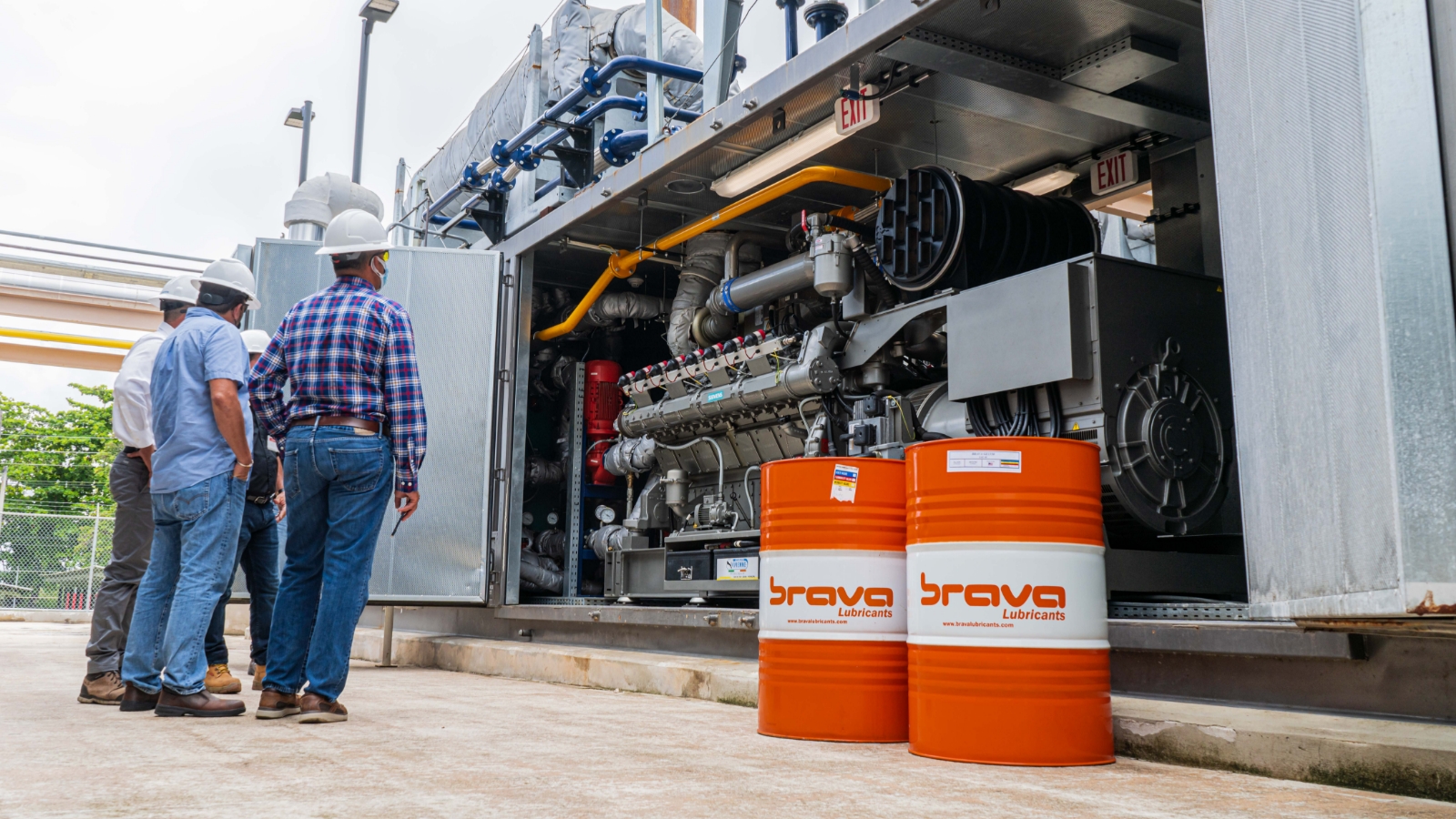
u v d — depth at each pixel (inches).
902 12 165.3
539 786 89.6
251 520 192.1
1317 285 84.7
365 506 140.6
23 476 1048.8
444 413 276.2
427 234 352.8
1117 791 92.3
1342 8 80.3
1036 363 179.0
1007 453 113.0
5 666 245.8
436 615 325.1
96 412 1185.4
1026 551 111.3
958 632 112.3
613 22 315.3
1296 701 120.1
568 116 315.0
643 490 302.5
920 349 226.2
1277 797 88.9
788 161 221.5
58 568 689.0
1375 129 74.8
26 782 89.0
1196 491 185.0
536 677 225.8
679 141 220.5
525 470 326.0
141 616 151.5
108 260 569.3
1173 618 145.9
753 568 235.1
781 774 99.9
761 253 295.9
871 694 125.8
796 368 233.9
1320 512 84.3
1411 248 71.7
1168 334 185.2
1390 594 72.3
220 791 85.1
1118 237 344.5
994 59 193.0
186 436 146.9
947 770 104.7
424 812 77.2
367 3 452.8
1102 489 177.8
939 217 205.9
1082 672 110.3
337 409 139.9
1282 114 91.7
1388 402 72.4
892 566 129.7
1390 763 91.4
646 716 149.8
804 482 132.0
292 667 142.9
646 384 287.6
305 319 143.3
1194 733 108.3
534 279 341.4
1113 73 198.7
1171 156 232.8
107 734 122.4
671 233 279.7
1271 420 94.9
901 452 203.0
